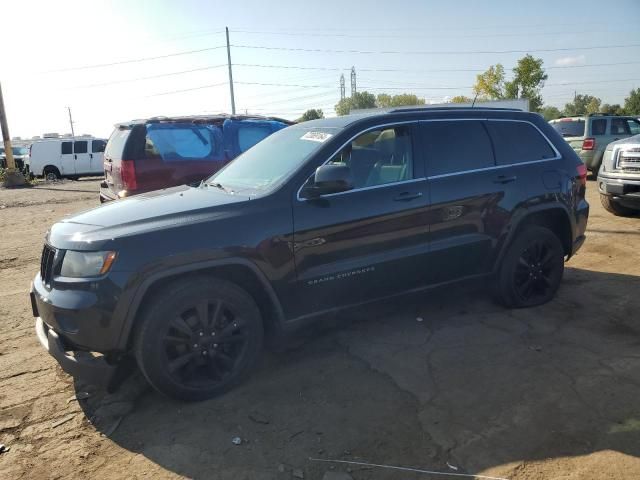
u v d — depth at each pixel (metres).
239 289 3.40
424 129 4.23
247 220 3.38
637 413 3.02
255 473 2.67
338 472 2.65
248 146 8.25
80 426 3.17
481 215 4.31
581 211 4.97
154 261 3.10
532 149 4.77
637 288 5.14
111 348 3.10
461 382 3.47
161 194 4.08
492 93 50.56
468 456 2.72
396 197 3.90
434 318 4.59
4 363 4.07
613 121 14.95
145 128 7.30
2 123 23.70
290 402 3.31
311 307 3.67
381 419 3.09
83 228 3.33
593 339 4.04
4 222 11.86
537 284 4.76
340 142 3.85
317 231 3.58
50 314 3.20
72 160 25.59
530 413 3.07
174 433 3.04
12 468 2.79
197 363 3.30
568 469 2.58
